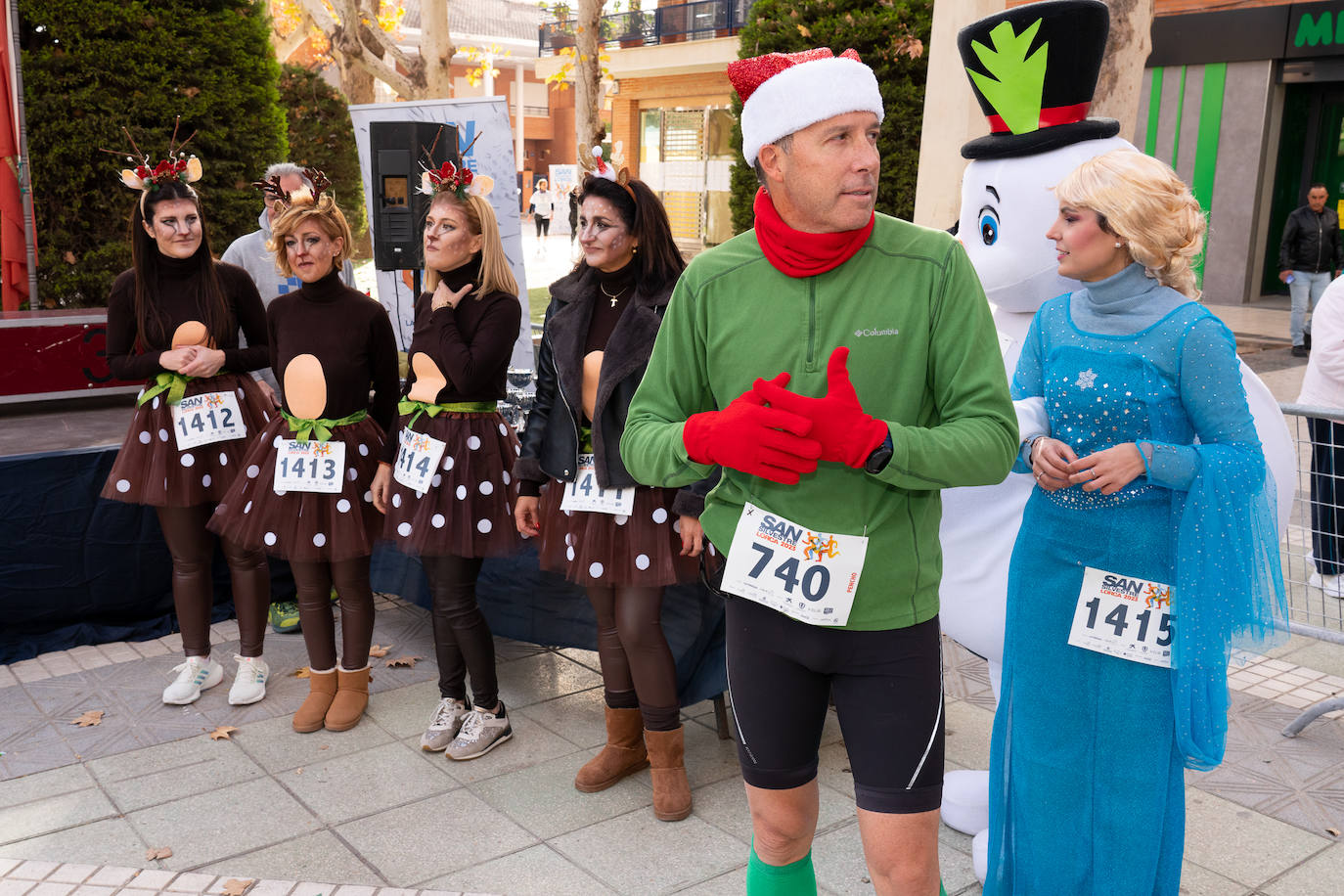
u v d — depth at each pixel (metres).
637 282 2.84
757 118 1.64
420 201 4.40
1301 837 2.84
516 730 3.52
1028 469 2.22
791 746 1.83
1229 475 1.96
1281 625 2.13
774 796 1.85
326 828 2.91
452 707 3.43
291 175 4.47
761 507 1.75
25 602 4.21
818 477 1.69
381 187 4.42
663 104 21.58
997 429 1.62
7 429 4.84
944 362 1.67
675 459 1.71
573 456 2.96
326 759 3.32
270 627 4.45
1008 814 2.34
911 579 1.72
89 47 6.64
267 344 3.89
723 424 1.59
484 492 3.22
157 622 4.46
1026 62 2.49
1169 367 2.03
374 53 10.55
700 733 3.50
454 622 3.28
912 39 10.97
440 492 3.21
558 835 2.87
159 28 6.82
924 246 1.69
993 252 2.61
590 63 10.30
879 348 1.67
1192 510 1.98
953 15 6.22
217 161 7.11
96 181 6.91
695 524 2.76
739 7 19.78
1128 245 2.01
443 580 3.27
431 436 3.25
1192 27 14.21
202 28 6.96
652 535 2.85
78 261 6.96
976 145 2.65
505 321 3.21
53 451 4.23
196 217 3.58
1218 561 1.98
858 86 1.58
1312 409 3.46
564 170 24.52
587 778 3.10
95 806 3.03
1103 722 2.14
